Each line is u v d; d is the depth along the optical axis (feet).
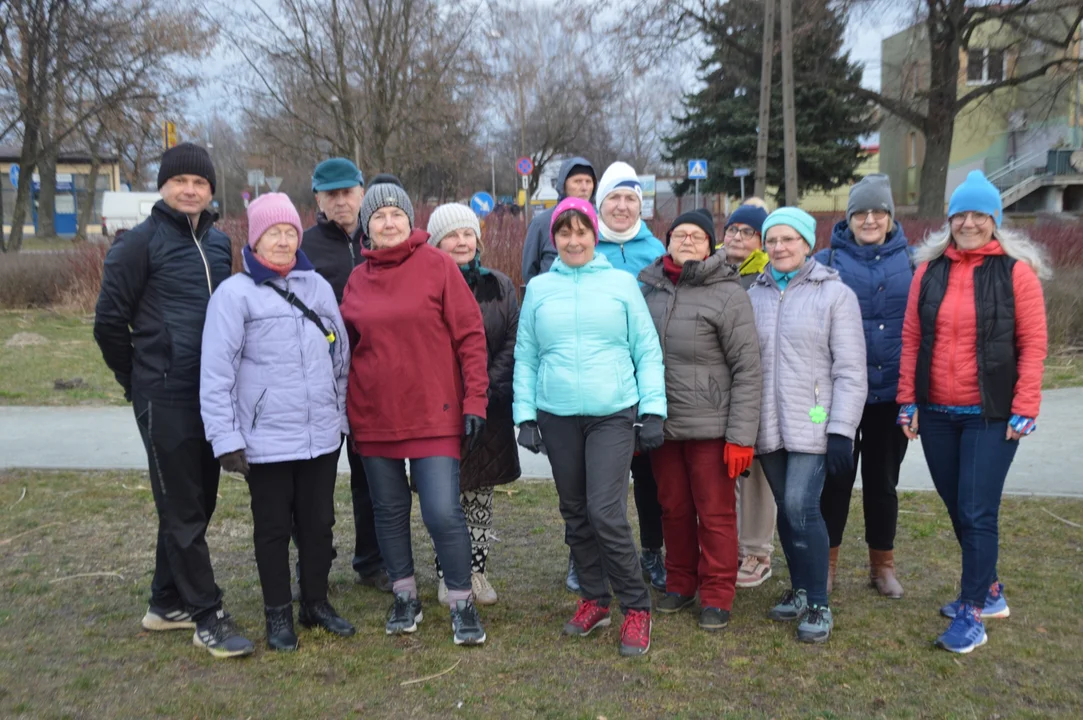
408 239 12.82
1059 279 36.09
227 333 11.72
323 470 12.60
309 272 12.60
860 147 99.50
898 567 15.60
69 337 40.60
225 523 18.02
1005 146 119.14
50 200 122.42
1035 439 22.70
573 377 12.36
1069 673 11.56
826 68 88.38
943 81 81.71
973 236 12.46
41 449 22.72
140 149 89.97
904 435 14.06
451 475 12.67
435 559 16.02
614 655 12.34
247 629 13.14
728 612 13.30
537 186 137.39
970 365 12.44
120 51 76.79
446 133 72.08
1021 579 14.69
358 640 12.78
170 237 12.01
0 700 10.80
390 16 60.59
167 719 10.47
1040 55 82.58
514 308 14.57
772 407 13.01
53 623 13.20
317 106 63.62
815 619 12.78
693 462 13.16
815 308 12.94
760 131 57.21
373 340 12.55
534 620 13.62
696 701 10.98
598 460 12.37
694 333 12.82
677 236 13.16
